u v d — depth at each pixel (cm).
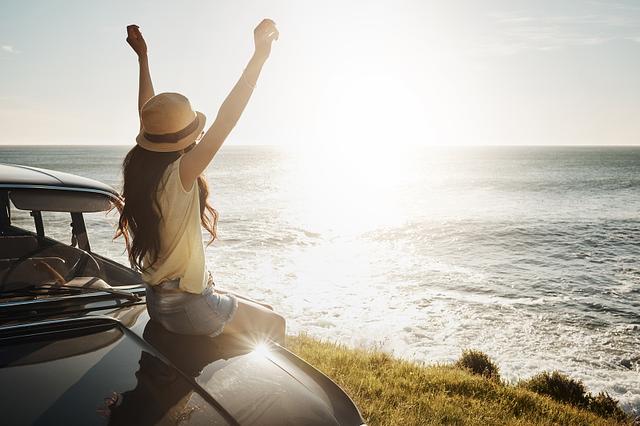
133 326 240
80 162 14488
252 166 16425
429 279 2492
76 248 321
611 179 10538
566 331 1838
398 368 806
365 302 2031
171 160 212
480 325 1847
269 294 2045
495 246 3453
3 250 290
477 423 591
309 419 194
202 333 230
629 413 1220
